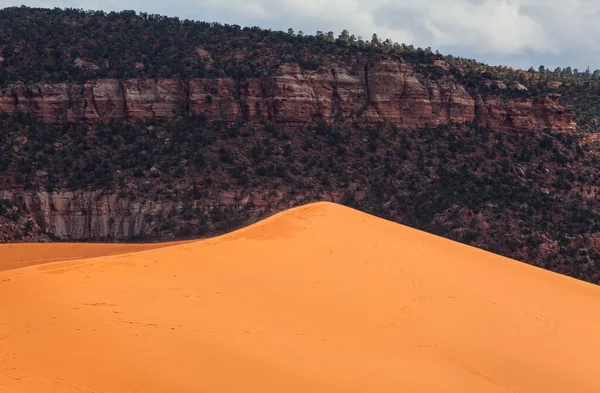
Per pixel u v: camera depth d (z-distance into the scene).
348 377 27.52
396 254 45.06
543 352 33.88
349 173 126.06
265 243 41.53
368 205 118.75
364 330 32.84
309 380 26.66
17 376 23.89
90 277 32.00
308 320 32.53
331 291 36.59
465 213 110.69
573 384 30.86
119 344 26.69
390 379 27.98
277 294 34.72
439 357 31.39
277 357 28.03
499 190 121.00
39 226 111.25
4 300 28.31
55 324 27.27
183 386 24.78
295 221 46.56
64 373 24.44
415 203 118.88
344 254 42.69
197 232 110.44
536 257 99.75
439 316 36.34
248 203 116.69
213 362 26.62
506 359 32.28
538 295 43.25
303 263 39.81
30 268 31.36
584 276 95.50
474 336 34.44
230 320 30.62
